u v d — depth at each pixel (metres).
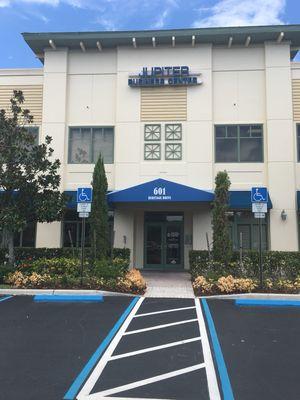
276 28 19.72
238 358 6.79
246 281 13.17
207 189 19.75
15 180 15.12
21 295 12.91
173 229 20.66
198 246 19.64
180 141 20.14
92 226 17.41
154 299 12.51
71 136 20.86
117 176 20.14
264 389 5.44
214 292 13.05
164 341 7.80
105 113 20.84
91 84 21.05
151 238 20.67
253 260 16.92
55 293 12.88
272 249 19.16
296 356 6.92
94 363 6.49
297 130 20.00
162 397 5.16
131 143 20.31
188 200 17.59
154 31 20.16
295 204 19.38
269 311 10.79
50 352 7.06
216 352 7.12
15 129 15.62
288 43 20.23
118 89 20.62
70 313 10.32
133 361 6.61
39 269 14.84
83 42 20.69
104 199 17.64
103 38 20.39
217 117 20.36
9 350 7.17
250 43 20.52
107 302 11.91
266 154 19.88
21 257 18.58
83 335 8.20
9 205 15.34
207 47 20.52
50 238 20.00
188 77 20.31
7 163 15.37
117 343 7.64
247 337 8.13
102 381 5.70
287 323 9.39
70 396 5.16
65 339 7.90
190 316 10.06
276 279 14.24
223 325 9.14
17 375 5.92
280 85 20.03
